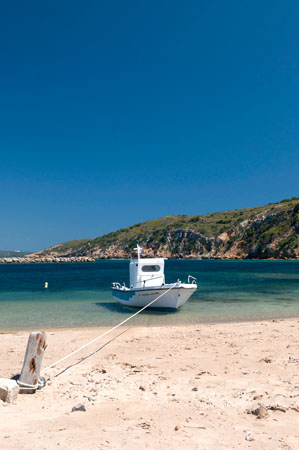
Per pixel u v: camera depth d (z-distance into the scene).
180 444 4.16
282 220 170.62
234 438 4.33
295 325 15.44
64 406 5.75
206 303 24.59
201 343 11.63
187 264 125.19
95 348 11.34
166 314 20.08
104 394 6.39
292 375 7.52
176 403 5.79
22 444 4.23
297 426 4.70
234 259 175.12
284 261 143.88
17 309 22.08
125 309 21.97
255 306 23.14
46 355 10.45
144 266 22.44
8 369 8.84
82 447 4.11
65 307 22.88
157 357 9.78
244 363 8.77
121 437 4.40
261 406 5.25
